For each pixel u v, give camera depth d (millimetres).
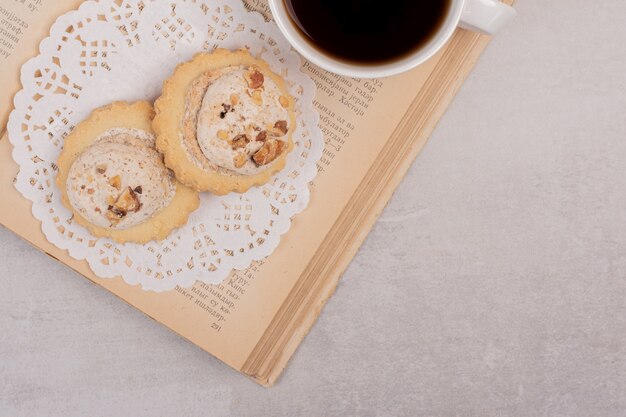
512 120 498
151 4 460
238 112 446
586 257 506
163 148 450
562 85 496
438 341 512
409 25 413
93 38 460
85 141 458
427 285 508
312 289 488
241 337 481
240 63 458
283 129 452
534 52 494
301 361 509
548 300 509
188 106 450
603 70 495
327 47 416
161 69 464
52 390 506
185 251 473
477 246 506
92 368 506
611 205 502
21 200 466
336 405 512
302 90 468
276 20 410
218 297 479
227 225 473
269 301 481
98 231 464
